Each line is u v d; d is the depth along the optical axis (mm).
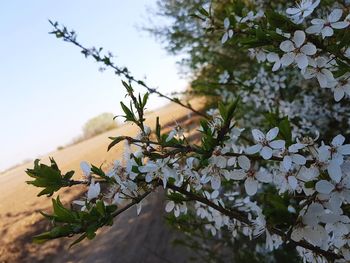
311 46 197
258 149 189
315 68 208
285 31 206
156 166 205
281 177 189
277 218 163
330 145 184
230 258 620
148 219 1242
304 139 194
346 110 540
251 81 546
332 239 199
